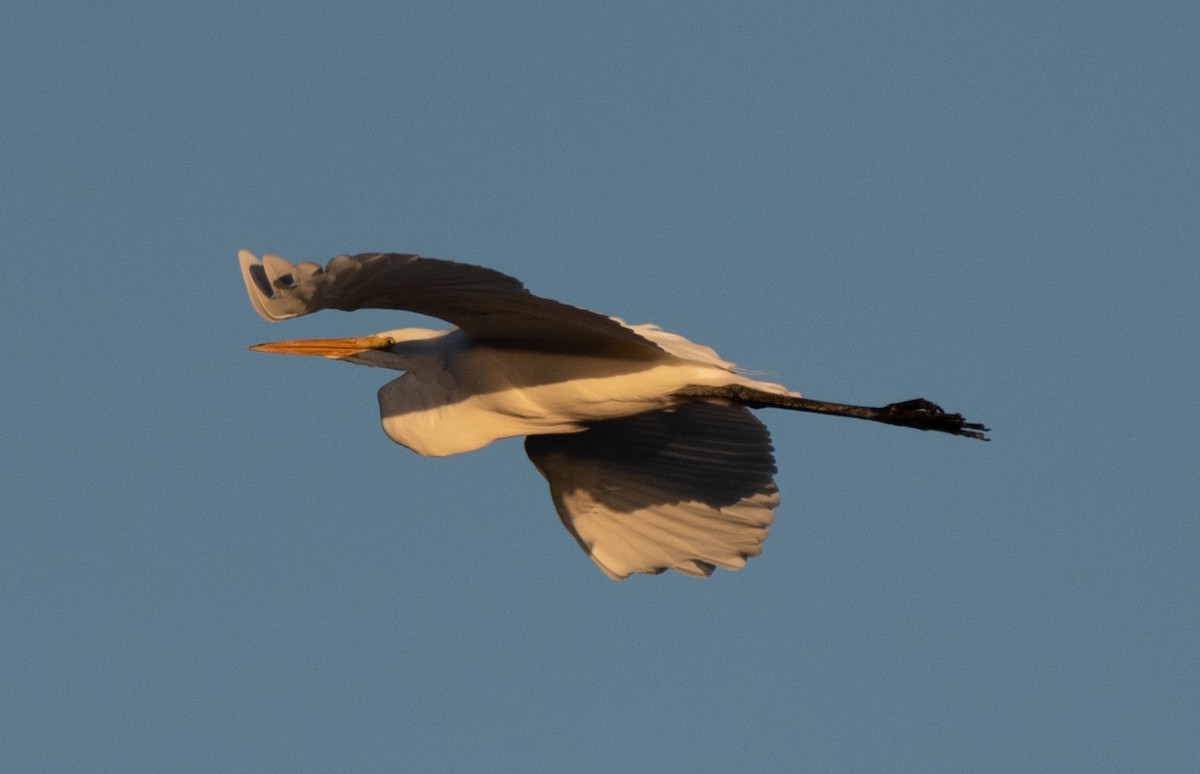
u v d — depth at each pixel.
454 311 12.09
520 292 10.73
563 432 13.90
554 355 12.85
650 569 14.76
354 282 10.59
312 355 13.82
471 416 13.47
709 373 12.68
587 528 14.88
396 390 13.80
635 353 12.59
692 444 14.33
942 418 12.70
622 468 14.62
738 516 14.45
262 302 10.73
